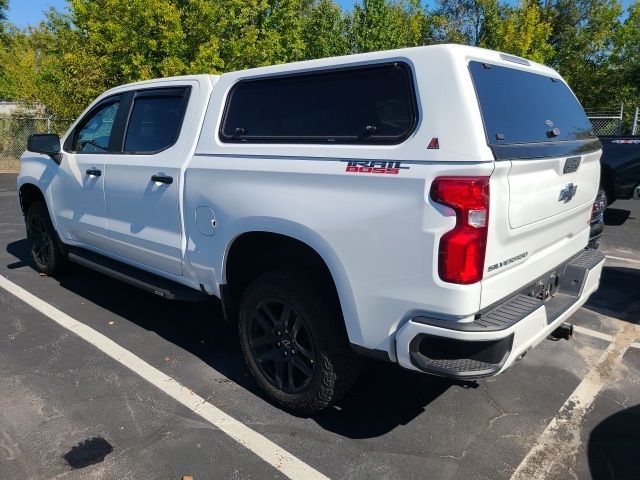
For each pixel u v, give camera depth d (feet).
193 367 12.49
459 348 8.05
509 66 9.64
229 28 45.98
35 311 15.83
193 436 9.84
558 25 90.27
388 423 10.37
